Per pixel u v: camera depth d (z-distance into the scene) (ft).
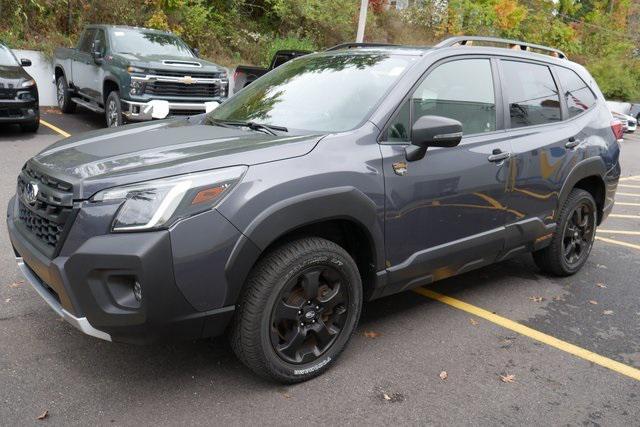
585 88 17.20
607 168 16.94
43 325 12.18
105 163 9.69
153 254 8.52
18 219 11.00
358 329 12.96
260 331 9.71
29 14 49.14
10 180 23.95
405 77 11.95
